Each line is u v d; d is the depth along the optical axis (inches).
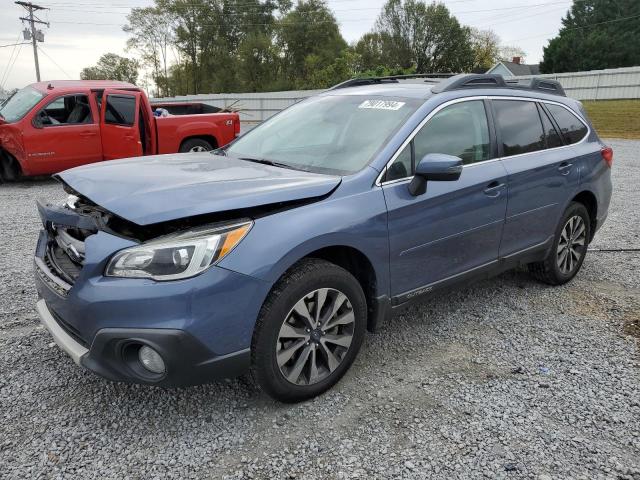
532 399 120.4
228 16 2527.1
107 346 97.7
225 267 98.6
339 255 124.8
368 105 148.6
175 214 98.0
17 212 299.0
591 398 121.3
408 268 130.8
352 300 118.5
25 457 98.7
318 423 110.7
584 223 190.7
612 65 2410.2
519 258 165.9
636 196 357.7
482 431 108.9
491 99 158.2
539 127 172.9
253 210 106.2
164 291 94.9
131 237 100.8
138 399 117.6
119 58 2566.4
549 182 168.4
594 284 194.1
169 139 418.3
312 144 143.6
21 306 164.7
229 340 101.0
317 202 114.2
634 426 111.5
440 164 119.7
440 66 2763.3
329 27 2488.9
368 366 133.9
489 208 148.1
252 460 99.7
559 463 100.1
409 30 2736.2
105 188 111.7
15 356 134.3
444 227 136.5
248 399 118.6
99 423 109.1
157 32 2487.7
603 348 145.3
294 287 107.3
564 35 2618.1
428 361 136.9
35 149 374.9
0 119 373.7
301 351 113.4
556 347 145.6
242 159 146.3
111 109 391.5
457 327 157.0
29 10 1914.4
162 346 95.2
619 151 644.1
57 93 382.6
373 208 120.3
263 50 2389.3
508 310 169.6
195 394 120.0
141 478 94.6
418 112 137.0
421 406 117.2
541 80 186.4
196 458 99.8
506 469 98.3
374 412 114.7
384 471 97.3
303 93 1429.6
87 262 99.6
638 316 166.2
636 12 2741.1
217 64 2502.5
